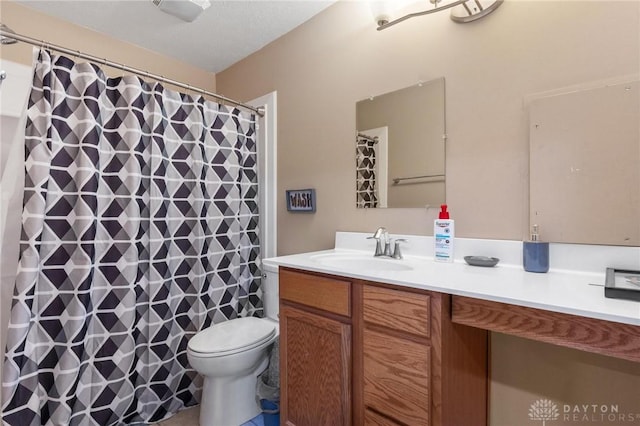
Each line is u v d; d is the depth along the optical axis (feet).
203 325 6.13
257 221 7.38
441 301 3.08
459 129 4.42
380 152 5.29
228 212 6.68
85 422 4.75
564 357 3.62
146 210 5.49
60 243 4.64
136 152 5.25
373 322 3.57
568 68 3.61
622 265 3.32
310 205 6.29
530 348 3.83
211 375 4.95
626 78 3.29
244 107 7.33
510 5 4.00
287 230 6.82
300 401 4.34
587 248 3.50
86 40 6.60
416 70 4.86
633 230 3.27
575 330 2.46
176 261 5.90
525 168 3.88
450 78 4.50
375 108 5.35
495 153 4.11
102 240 5.07
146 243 5.51
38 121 4.46
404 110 4.99
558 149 3.66
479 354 3.82
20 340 4.19
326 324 4.02
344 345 3.82
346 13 5.77
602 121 3.41
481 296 2.86
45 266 4.53
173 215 5.87
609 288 2.66
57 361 4.54
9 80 5.65
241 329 5.53
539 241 3.70
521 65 3.91
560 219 3.65
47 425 4.47
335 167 5.94
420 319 3.19
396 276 3.50
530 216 3.84
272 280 6.33
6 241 4.46
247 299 7.11
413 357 3.24
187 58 7.90
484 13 4.16
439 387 3.08
